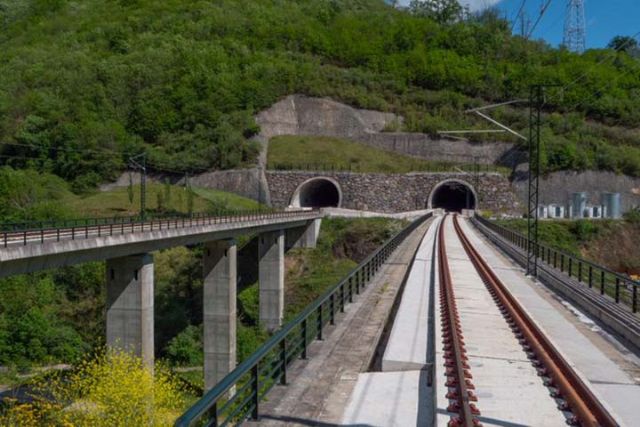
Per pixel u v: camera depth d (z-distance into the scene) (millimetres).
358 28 166125
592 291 22812
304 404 10039
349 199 96125
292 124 117812
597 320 18828
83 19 185625
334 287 15758
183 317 55938
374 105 121875
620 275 19625
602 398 9547
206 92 116750
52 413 30375
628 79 138875
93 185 99625
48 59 137625
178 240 39438
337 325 16312
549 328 17328
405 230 50500
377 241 76250
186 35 152750
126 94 120812
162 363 47469
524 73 135500
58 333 50781
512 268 33312
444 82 136875
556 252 31109
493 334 15508
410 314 17578
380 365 12969
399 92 132625
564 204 99812
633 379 12281
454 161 111250
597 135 117688
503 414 9438
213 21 158875
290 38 150625
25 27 195625
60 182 97000
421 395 10578
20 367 47500
